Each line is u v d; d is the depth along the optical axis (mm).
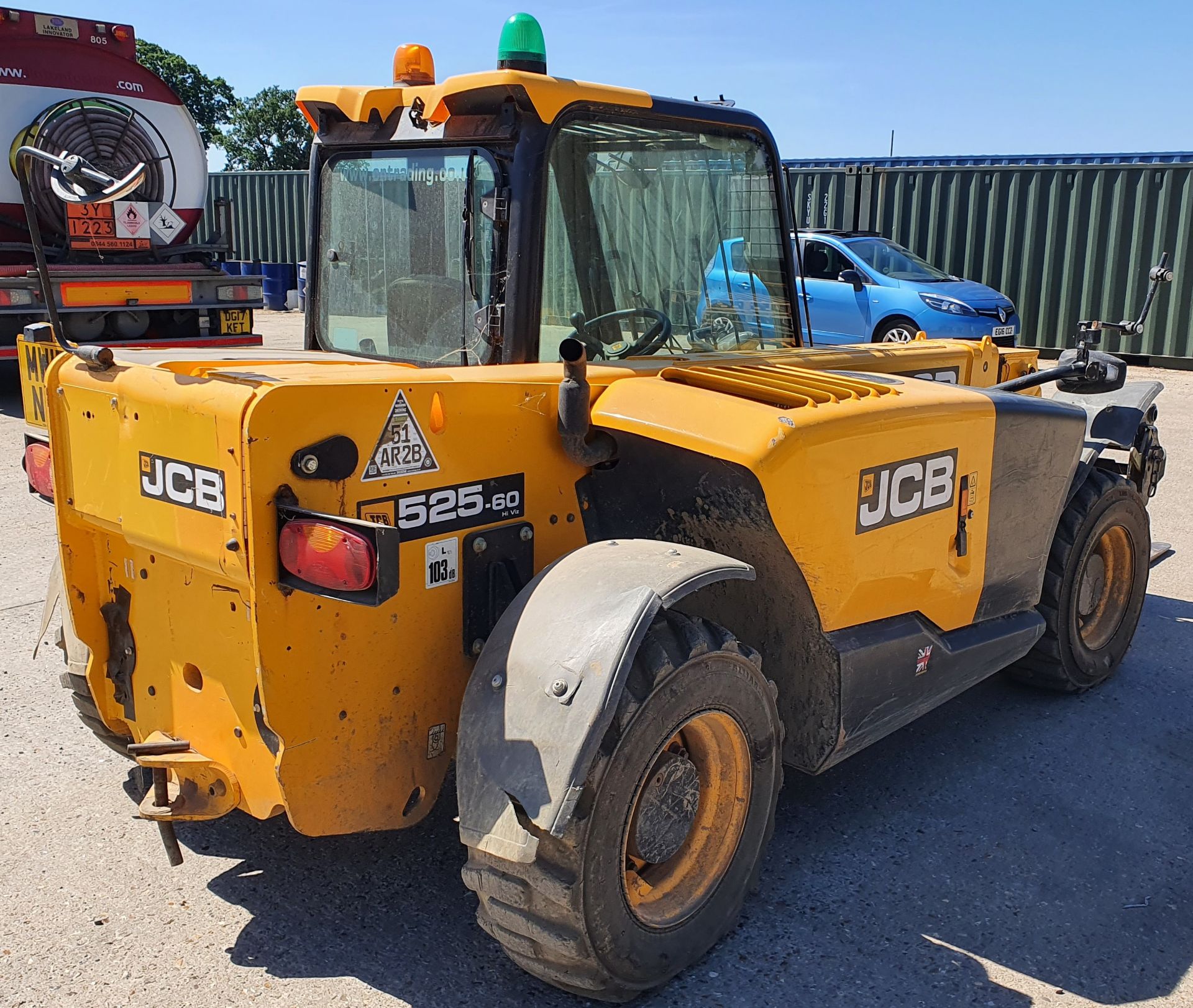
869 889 3051
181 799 2631
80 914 2863
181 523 2434
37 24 9094
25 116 9172
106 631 2965
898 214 15336
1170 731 4113
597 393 2828
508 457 2652
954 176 14773
